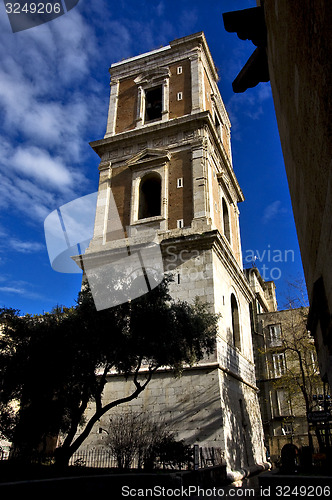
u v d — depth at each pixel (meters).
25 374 14.14
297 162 8.80
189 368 20.30
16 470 12.84
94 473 13.06
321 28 5.02
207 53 35.28
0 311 15.85
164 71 33.84
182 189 26.91
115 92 35.19
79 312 14.98
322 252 7.29
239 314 27.83
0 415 14.48
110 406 14.80
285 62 8.16
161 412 19.70
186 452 14.92
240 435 21.34
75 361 14.38
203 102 31.00
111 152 31.34
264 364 38.84
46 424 14.17
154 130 29.83
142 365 21.30
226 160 32.25
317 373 31.28
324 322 8.13
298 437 33.22
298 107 7.58
